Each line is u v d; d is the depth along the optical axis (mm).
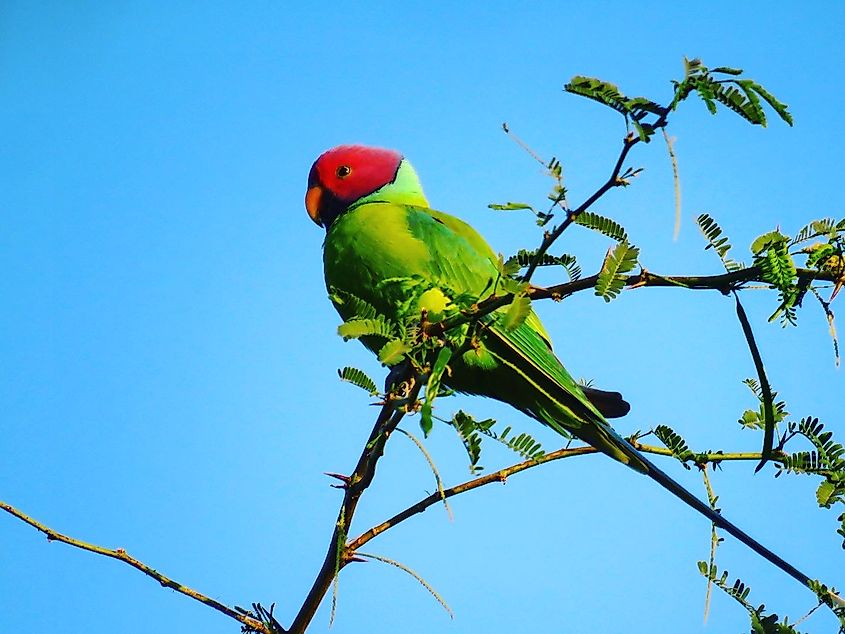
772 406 5840
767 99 4141
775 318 5531
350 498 5617
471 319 5328
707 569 5859
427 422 4895
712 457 6508
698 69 4242
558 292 5320
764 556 6484
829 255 5461
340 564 5641
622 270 5199
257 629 5883
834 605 5621
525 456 5422
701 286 5504
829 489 5852
